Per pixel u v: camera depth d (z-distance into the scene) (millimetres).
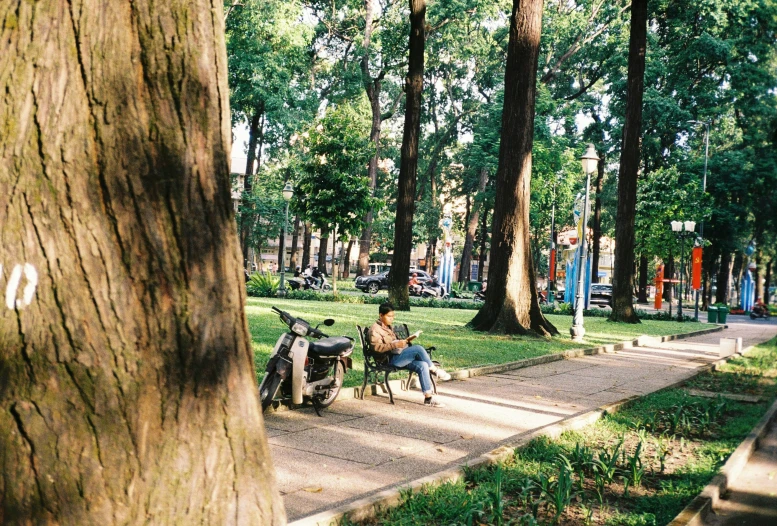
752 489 4781
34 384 2551
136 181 2721
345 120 30719
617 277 30125
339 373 8578
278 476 5594
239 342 3037
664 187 46219
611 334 23125
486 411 8852
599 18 46688
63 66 2621
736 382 8414
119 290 2674
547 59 49000
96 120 2666
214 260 2920
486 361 13430
